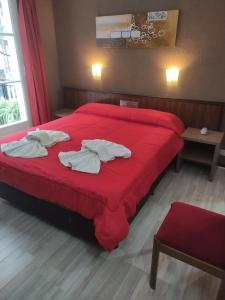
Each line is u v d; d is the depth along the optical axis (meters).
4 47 3.15
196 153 2.91
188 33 2.74
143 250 1.78
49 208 1.89
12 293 1.46
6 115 3.43
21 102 3.50
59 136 2.42
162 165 2.33
